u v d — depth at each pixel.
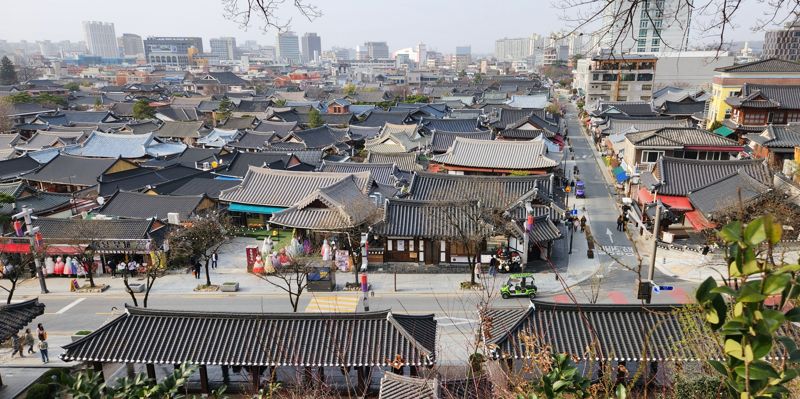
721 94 73.69
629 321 20.42
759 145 53.81
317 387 19.94
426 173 46.12
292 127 91.62
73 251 37.75
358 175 48.44
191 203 45.81
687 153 56.22
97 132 76.88
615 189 59.38
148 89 175.25
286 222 39.81
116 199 47.25
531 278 33.34
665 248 40.16
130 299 34.59
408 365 20.14
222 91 194.38
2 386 24.64
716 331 4.17
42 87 166.88
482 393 16.03
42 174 60.78
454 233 37.19
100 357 20.41
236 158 62.84
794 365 4.93
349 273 38.19
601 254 39.91
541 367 8.97
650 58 114.88
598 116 93.75
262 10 8.36
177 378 9.30
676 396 13.15
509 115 88.06
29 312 24.03
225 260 41.50
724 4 7.11
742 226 3.68
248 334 21.12
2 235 39.03
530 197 41.50
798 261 4.01
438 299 33.28
